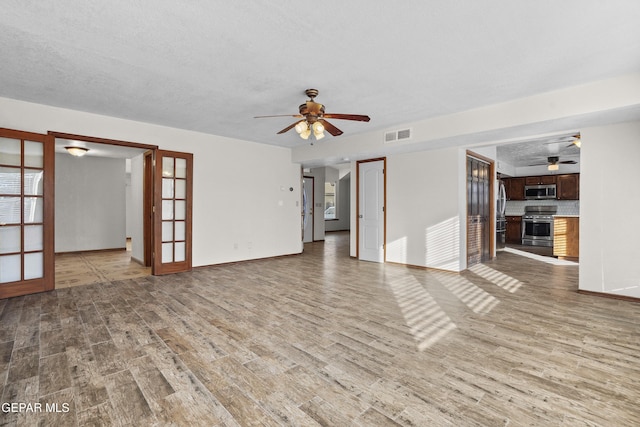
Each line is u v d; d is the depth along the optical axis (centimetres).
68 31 232
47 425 158
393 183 595
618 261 373
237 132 542
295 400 180
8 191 373
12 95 365
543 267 564
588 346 248
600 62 279
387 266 577
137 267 560
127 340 256
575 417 165
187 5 201
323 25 223
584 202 394
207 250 554
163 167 499
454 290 412
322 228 1002
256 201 626
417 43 247
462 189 524
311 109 329
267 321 300
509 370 213
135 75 309
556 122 363
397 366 218
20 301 357
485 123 398
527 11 206
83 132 425
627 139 366
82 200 732
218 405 175
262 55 268
